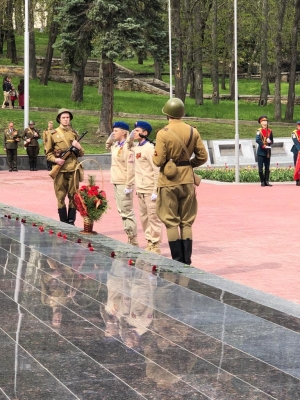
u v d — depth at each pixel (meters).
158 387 5.72
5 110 51.91
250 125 56.31
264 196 24.41
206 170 33.88
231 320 7.75
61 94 61.19
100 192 14.03
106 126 48.00
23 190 26.55
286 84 85.00
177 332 7.28
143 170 12.91
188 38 62.16
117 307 8.29
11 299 8.66
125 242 14.04
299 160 28.53
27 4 37.19
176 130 11.29
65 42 45.91
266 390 5.68
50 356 6.48
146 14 46.78
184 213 11.58
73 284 9.51
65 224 15.24
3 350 6.64
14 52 71.94
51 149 16.02
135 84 72.06
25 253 11.85
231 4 64.44
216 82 67.06
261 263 12.85
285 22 71.62
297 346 6.84
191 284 9.55
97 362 6.32
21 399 5.44
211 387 5.73
